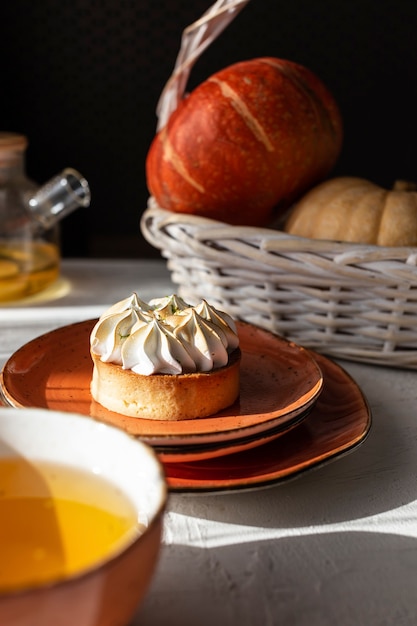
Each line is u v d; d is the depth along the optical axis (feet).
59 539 1.69
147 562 1.62
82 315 2.89
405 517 2.06
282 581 1.90
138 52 3.56
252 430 2.07
